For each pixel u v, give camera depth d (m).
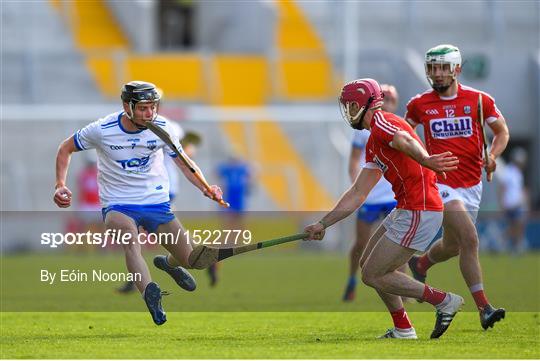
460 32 115.00
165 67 103.50
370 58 104.38
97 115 95.56
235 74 104.25
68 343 28.91
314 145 95.69
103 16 111.44
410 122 34.59
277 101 103.00
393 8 115.31
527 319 36.03
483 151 33.81
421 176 28.22
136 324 35.09
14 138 92.19
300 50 109.06
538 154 103.69
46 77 100.81
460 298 29.39
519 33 115.88
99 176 31.55
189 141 46.03
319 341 29.23
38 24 108.50
